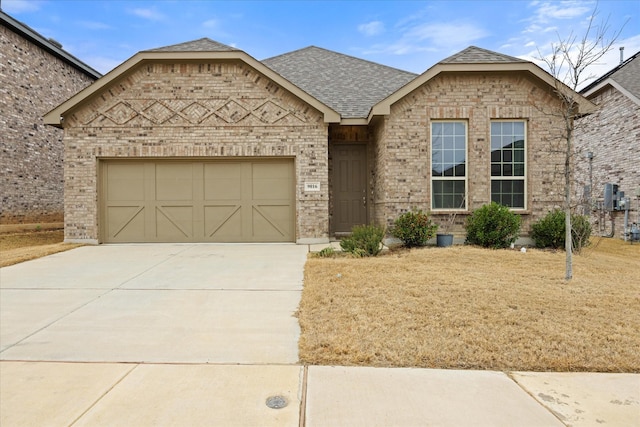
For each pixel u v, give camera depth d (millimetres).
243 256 8336
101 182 10242
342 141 11484
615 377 3145
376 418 2570
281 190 10383
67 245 9758
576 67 6055
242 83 10109
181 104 10102
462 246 8891
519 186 9703
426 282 5641
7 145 12594
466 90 9602
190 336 3975
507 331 3889
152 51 9773
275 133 10148
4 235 11836
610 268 6887
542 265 6941
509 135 9727
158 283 6055
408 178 9641
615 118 13711
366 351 3512
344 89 12266
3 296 5371
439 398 2820
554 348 3547
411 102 9633
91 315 4605
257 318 4496
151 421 2527
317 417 2580
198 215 10352
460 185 9742
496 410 2674
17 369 3266
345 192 11594
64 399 2793
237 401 2771
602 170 14367
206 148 10109
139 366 3324
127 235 10289
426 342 3682
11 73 12727
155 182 10289
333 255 8219
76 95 9750
